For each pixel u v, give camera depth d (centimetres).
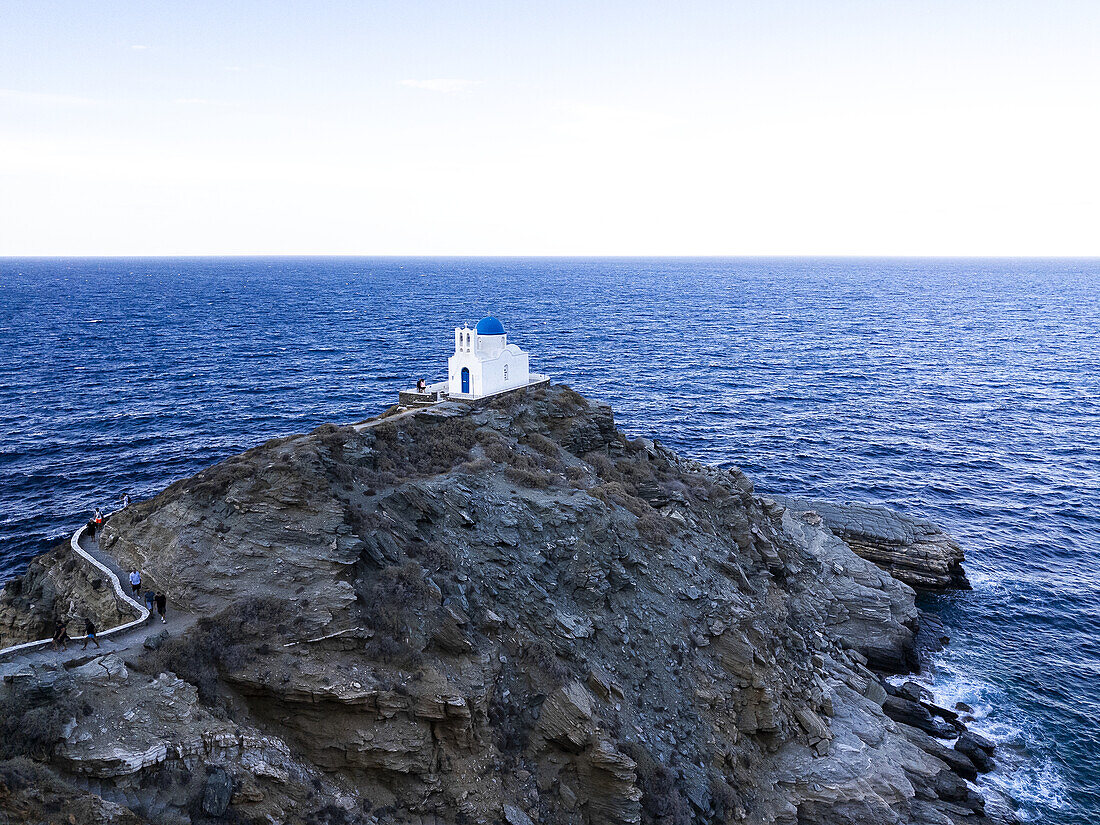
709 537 5403
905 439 10369
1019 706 5159
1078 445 10231
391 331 19150
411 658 3388
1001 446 10156
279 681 3103
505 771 3359
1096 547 7281
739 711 4312
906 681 5394
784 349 17188
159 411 10631
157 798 2639
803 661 4912
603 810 3478
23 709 2717
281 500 3691
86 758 2605
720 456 9462
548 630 3928
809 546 6481
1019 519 7856
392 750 3116
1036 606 6312
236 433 9662
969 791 4344
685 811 3628
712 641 4494
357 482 4184
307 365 14125
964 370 15062
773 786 4116
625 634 4194
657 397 12262
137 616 3409
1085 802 4388
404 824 3061
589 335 18838
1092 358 16575
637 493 5553
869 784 4153
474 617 3756
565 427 6084
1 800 2378
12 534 6781
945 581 6525
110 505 7419
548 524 4400
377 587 3556
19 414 10344
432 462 4903
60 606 3859
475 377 6056
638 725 3859
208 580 3488
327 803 2933
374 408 10931
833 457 9581
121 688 2884
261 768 2852
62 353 14950
